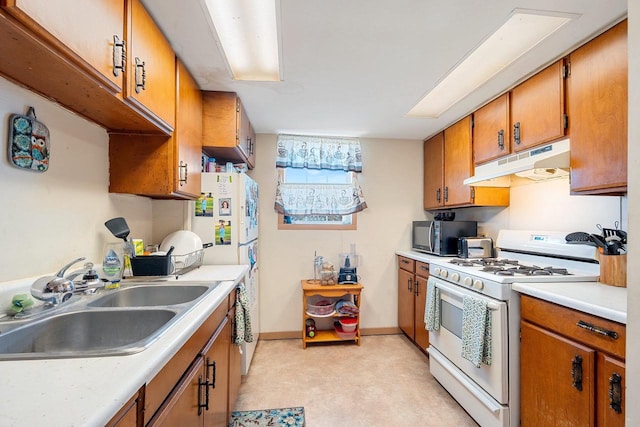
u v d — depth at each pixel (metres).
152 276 1.62
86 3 0.88
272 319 3.07
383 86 1.99
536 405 1.44
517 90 1.94
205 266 2.04
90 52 0.90
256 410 1.88
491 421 1.61
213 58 1.63
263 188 3.10
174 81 1.57
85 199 1.39
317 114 2.52
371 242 3.24
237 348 1.83
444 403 1.96
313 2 1.22
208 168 2.26
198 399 1.08
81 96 1.10
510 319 1.57
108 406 0.53
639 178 0.74
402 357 2.63
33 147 1.09
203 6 1.24
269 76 1.92
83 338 1.05
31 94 1.09
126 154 1.56
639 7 0.75
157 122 1.42
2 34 0.71
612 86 1.32
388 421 1.78
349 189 3.17
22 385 0.59
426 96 2.21
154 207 2.06
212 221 2.14
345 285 2.90
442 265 2.19
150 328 1.08
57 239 1.23
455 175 2.67
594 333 1.16
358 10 1.27
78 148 1.33
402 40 1.49
